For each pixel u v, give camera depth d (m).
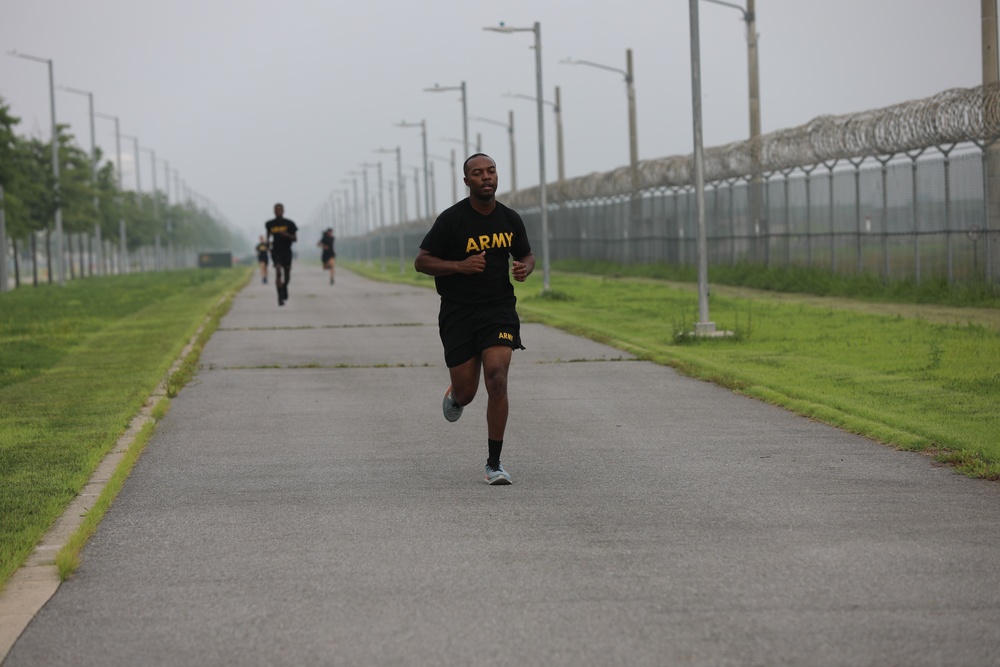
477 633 11.19
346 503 17.22
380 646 10.91
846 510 16.08
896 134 56.56
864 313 49.97
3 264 121.75
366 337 46.69
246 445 22.52
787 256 76.81
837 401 25.39
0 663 10.78
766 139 72.12
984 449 19.48
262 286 106.06
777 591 12.35
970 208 54.97
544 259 71.19
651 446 21.50
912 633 10.93
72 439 22.66
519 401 27.78
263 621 11.75
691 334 40.66
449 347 18.80
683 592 12.38
